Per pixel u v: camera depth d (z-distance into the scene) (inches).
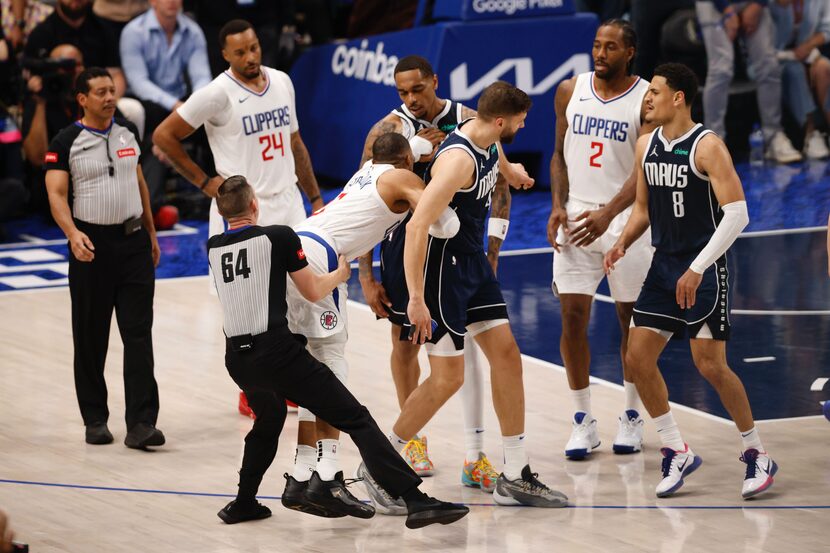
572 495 717.3
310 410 649.6
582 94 799.7
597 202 800.9
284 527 671.1
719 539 641.6
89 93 789.2
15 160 1464.1
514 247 1387.8
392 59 1601.9
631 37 778.8
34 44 1497.3
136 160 809.5
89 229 800.9
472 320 693.9
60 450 802.2
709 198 699.4
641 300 723.4
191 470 765.9
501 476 702.5
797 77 1756.9
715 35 1685.5
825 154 1777.8
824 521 667.4
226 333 656.4
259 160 874.8
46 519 678.5
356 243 694.5
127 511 693.3
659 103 697.0
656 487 729.0
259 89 869.8
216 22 1636.3
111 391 932.6
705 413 867.4
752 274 1250.0
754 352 1002.1
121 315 812.0
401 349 753.6
